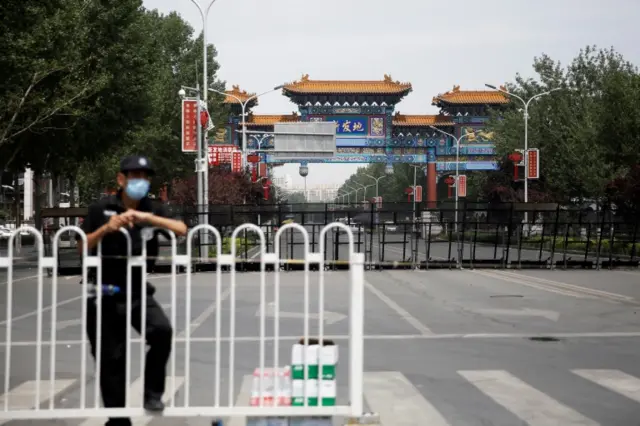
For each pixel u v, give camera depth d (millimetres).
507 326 13477
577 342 11641
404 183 117812
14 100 29547
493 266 29672
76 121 33469
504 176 60781
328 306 16625
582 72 55281
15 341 12000
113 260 6102
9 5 28688
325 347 6129
